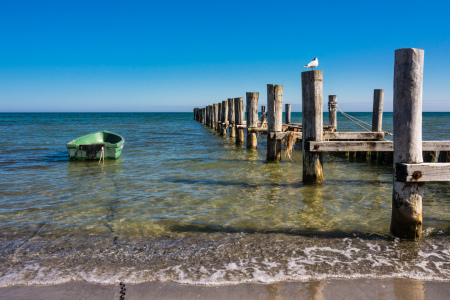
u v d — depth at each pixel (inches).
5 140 774.5
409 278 144.3
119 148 488.1
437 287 137.7
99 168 418.3
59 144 693.3
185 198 276.4
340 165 442.6
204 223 215.6
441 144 319.6
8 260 162.2
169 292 133.6
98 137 580.4
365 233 196.1
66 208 249.1
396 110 172.9
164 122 2037.4
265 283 140.1
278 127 460.4
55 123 1835.6
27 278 144.9
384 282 141.2
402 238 185.2
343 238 188.7
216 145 700.0
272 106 456.4
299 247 176.4
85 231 201.8
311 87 303.7
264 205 255.9
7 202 264.5
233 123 850.1
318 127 307.7
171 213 237.0
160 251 172.1
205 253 169.2
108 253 169.9
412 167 168.9
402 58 167.0
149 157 513.7
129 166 432.1
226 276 145.8
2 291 134.3
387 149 302.7
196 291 134.4
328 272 149.2
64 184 328.5
